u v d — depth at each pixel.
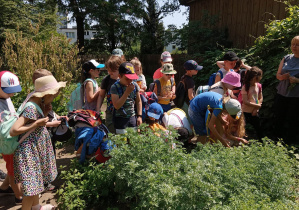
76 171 3.48
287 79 4.50
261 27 8.87
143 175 2.65
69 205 2.96
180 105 4.98
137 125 3.85
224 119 3.85
